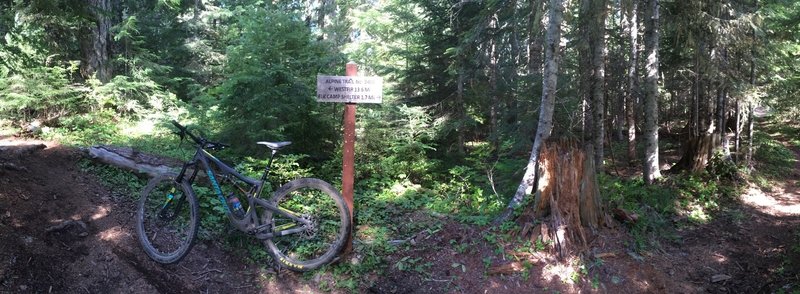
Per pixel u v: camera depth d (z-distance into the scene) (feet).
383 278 16.19
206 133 24.56
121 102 33.32
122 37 38.73
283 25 24.59
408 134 30.76
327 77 16.42
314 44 27.43
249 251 16.35
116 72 38.19
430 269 16.79
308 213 16.88
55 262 12.92
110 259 13.66
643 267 18.08
